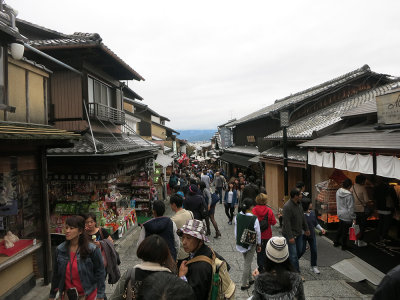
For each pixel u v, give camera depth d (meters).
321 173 9.34
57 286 3.31
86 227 4.23
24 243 5.17
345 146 7.00
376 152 6.04
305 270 6.04
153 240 2.42
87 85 9.18
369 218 9.05
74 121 8.93
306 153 10.65
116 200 8.77
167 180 20.27
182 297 1.52
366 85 14.65
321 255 6.85
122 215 9.45
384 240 7.68
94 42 8.18
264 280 2.51
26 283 5.22
